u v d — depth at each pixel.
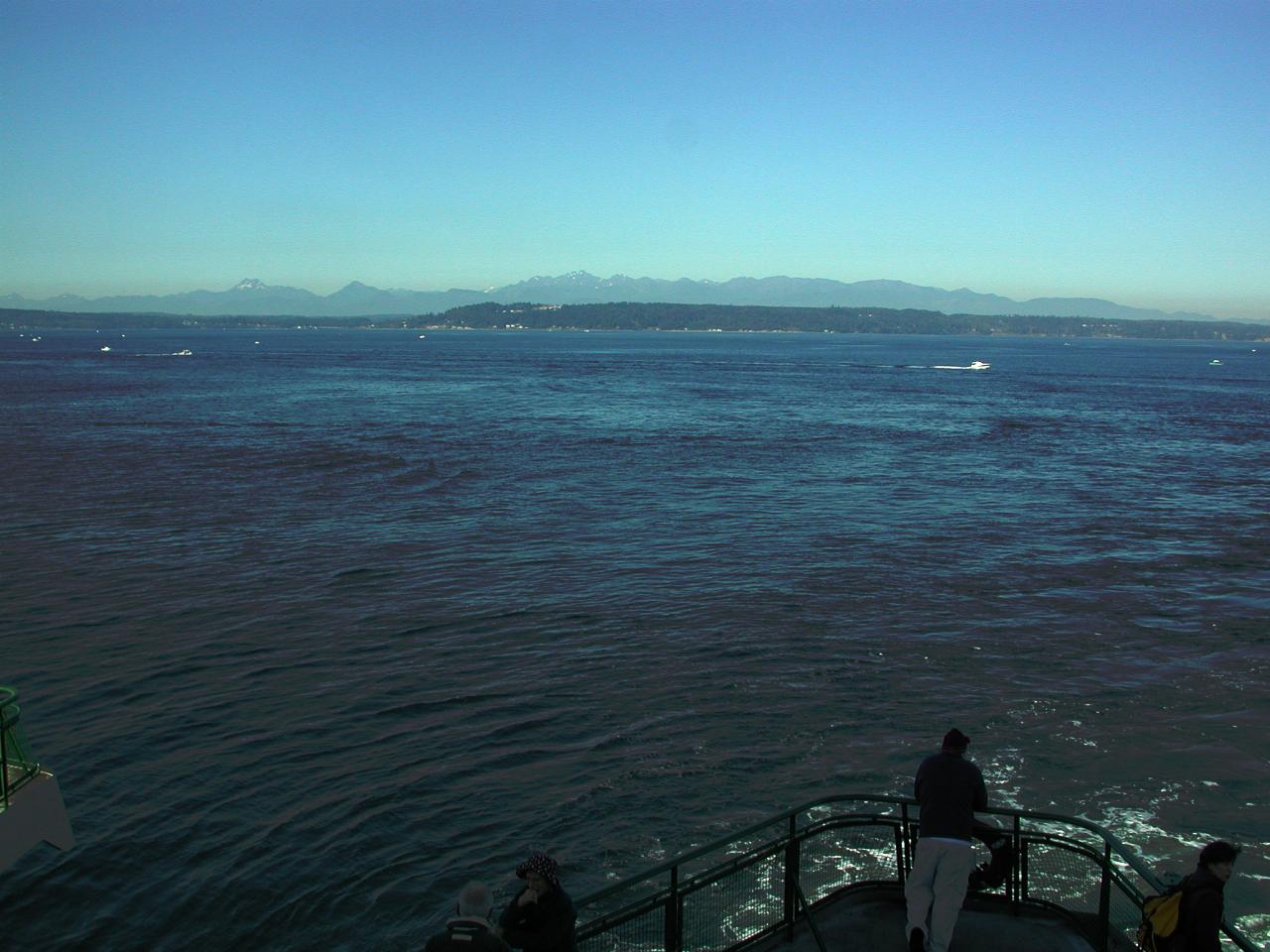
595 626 26.03
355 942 13.55
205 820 16.39
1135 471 54.62
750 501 43.84
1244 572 31.89
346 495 44.25
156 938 13.62
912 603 28.14
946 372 167.00
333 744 19.16
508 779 17.81
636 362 187.12
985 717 20.25
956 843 7.86
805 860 12.43
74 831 16.00
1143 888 14.22
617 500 43.78
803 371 163.62
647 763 18.41
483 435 67.50
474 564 32.12
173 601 27.89
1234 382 151.12
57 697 21.22
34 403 88.88
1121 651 24.19
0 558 32.41
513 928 7.44
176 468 51.25
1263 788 17.23
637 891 14.42
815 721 20.14
